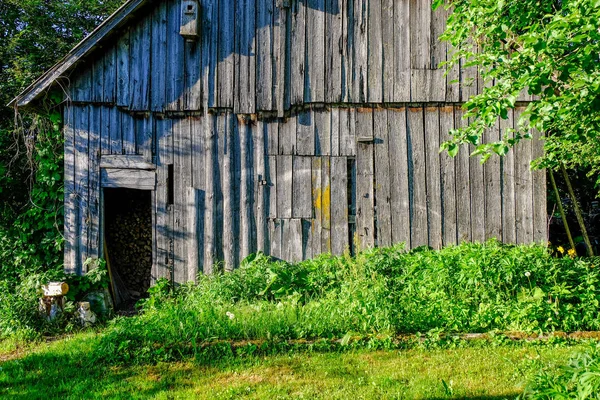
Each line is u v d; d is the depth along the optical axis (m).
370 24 8.68
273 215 8.62
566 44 3.73
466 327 6.35
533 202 8.57
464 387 4.71
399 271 7.60
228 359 5.60
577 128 4.52
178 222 8.63
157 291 8.38
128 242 10.28
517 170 8.62
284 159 8.65
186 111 8.70
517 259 6.87
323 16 8.70
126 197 10.52
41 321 7.37
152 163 8.65
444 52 8.66
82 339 6.77
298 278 7.77
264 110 8.66
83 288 8.35
